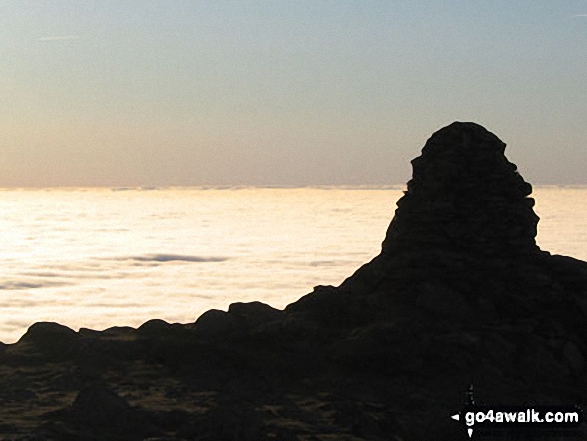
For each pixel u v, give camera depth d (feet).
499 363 95.14
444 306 101.45
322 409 85.71
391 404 88.12
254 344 100.68
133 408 80.02
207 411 80.23
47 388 89.25
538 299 101.60
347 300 104.63
